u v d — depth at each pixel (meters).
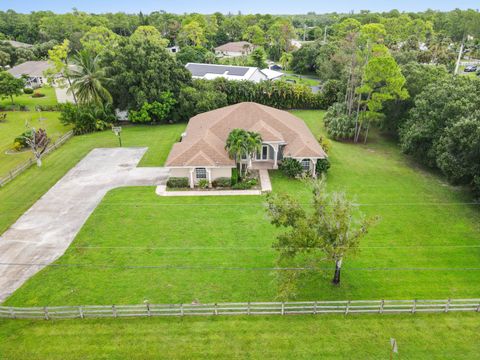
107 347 18.28
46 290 22.30
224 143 39.09
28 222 29.81
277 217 20.61
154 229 28.86
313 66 100.94
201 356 17.78
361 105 53.94
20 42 121.62
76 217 30.62
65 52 70.75
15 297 21.70
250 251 26.12
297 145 38.72
